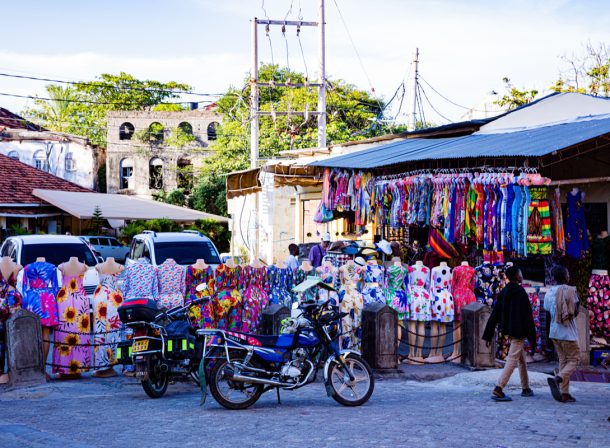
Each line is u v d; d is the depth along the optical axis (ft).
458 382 35.73
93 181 171.01
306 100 148.56
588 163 49.88
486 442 22.09
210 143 182.60
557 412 27.30
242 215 100.17
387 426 24.45
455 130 62.44
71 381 35.09
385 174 52.90
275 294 38.45
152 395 30.68
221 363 28.02
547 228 40.88
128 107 226.17
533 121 56.18
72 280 35.17
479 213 42.75
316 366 29.27
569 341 30.07
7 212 97.71
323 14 99.96
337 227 74.13
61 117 227.40
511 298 30.53
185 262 54.90
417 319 40.11
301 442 22.24
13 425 24.94
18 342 33.14
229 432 23.77
